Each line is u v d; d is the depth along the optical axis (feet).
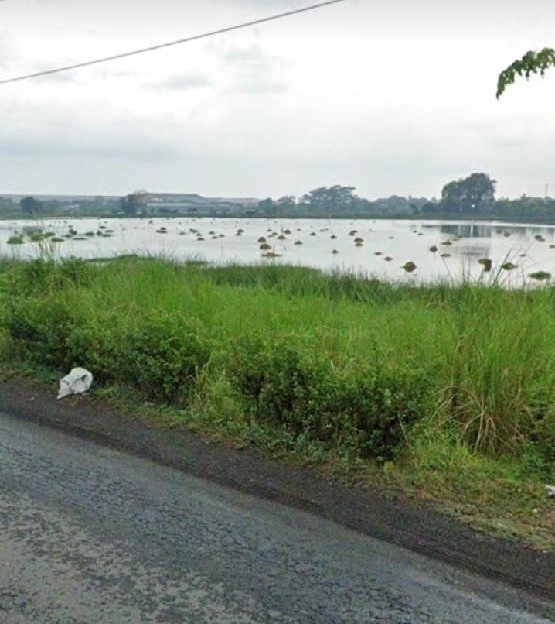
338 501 10.03
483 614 7.31
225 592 7.79
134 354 15.16
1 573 8.22
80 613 7.37
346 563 8.43
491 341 13.44
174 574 8.20
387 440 11.04
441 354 13.80
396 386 11.07
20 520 9.70
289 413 12.16
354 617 7.27
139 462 12.01
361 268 60.03
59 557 8.62
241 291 25.13
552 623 7.15
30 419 14.56
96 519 9.73
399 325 16.37
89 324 17.10
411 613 7.34
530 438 12.41
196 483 11.04
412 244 129.49
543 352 13.74
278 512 9.94
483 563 8.23
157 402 15.03
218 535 9.22
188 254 65.31
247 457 11.79
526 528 8.98
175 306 20.68
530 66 15.40
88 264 26.94
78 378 15.94
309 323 18.43
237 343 13.89
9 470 11.65
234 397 13.44
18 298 20.35
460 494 10.11
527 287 17.22
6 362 18.67
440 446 11.75
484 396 12.64
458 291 18.17
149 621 7.22
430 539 8.84
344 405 11.23
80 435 13.50
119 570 8.29
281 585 7.93
